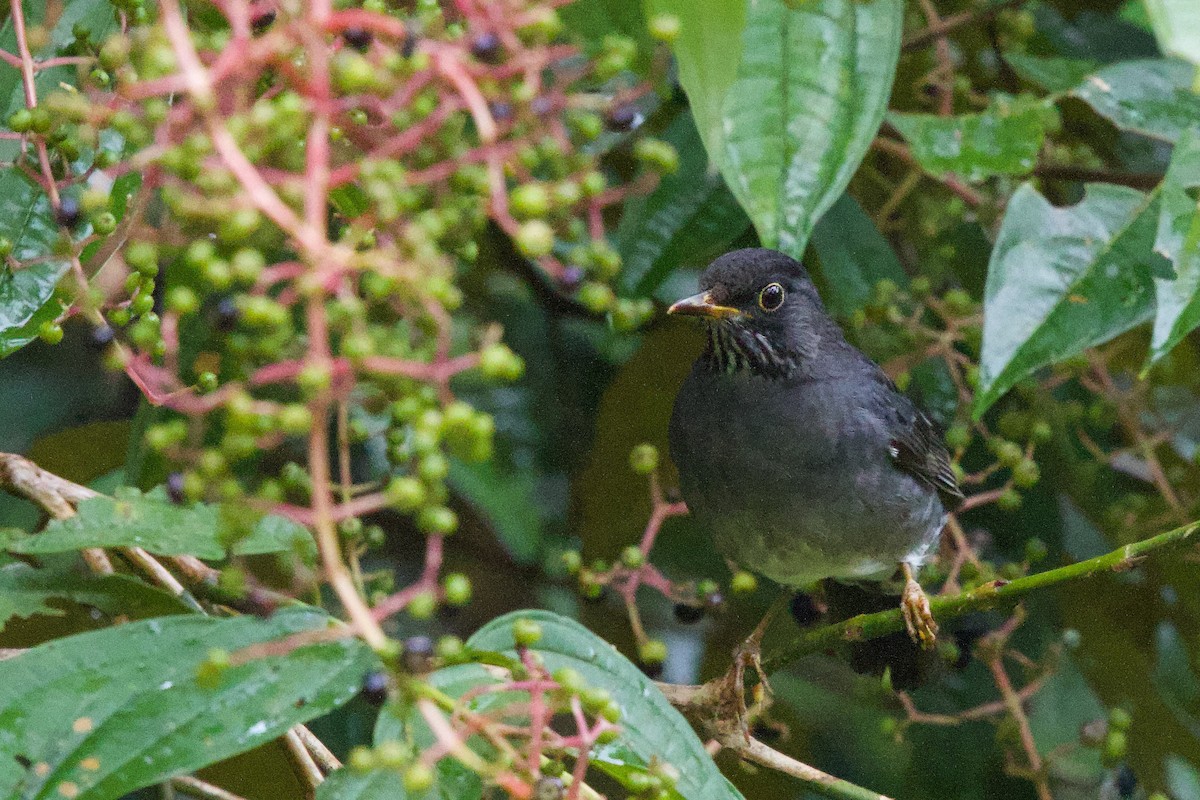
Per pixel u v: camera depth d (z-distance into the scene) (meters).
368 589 10.27
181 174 4.80
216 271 4.58
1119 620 12.30
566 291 5.45
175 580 7.48
